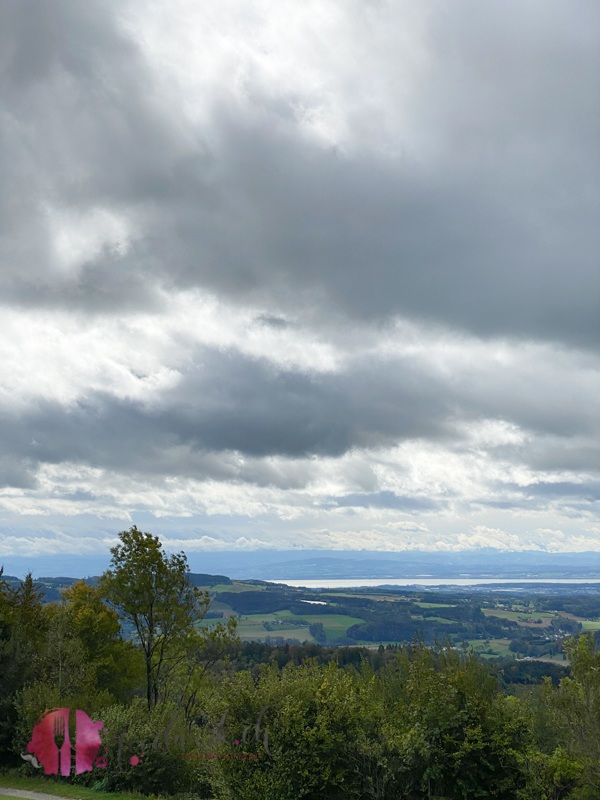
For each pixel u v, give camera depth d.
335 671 20.19
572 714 17.47
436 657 20.55
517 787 16.58
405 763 16.92
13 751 24.30
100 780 21.38
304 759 17.28
